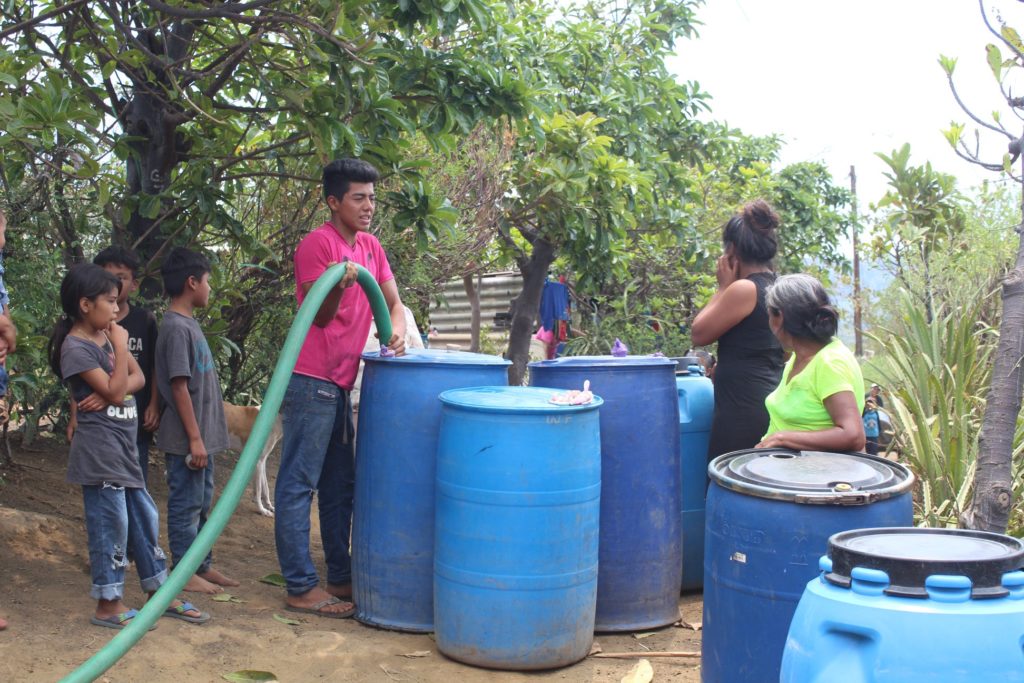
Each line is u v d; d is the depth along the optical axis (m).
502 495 3.64
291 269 6.99
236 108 5.76
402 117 5.13
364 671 3.63
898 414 5.39
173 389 4.24
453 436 3.75
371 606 4.22
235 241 6.05
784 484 2.79
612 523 4.17
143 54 5.16
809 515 2.70
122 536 3.73
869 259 8.38
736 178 14.73
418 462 4.08
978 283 6.96
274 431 6.10
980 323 6.66
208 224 5.80
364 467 4.21
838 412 3.27
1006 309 3.18
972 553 2.03
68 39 5.12
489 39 5.96
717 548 2.90
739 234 4.22
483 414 3.66
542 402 3.75
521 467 3.63
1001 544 2.12
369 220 4.34
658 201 10.05
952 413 5.57
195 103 5.58
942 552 2.04
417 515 4.10
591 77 9.99
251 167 6.87
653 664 3.84
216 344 6.33
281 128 6.38
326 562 4.59
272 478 7.13
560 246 8.55
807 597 2.11
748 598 2.78
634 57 10.70
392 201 5.86
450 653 3.81
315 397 4.23
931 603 1.92
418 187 5.59
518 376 9.55
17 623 3.63
